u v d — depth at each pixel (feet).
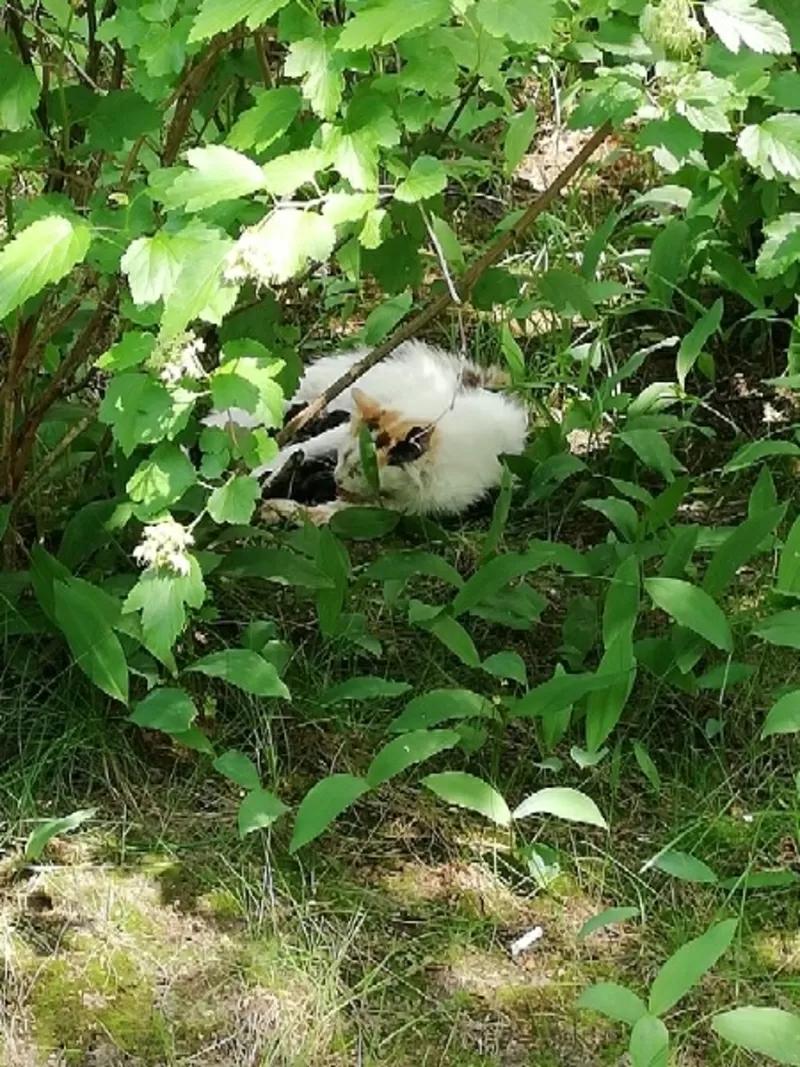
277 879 5.11
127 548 5.85
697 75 4.76
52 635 5.67
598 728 5.29
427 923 5.00
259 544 6.12
